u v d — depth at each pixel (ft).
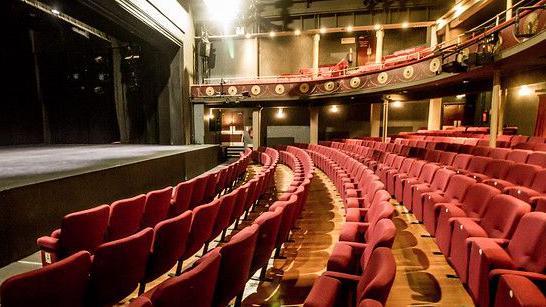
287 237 11.27
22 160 19.16
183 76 37.83
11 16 27.12
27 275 4.39
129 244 6.19
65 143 38.24
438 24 42.45
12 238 10.41
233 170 21.75
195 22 43.37
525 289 4.78
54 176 12.76
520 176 12.53
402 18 44.52
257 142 44.01
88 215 8.32
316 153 31.60
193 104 41.32
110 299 6.30
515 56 19.79
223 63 48.26
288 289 8.45
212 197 17.03
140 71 37.45
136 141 39.32
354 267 7.16
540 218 6.15
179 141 37.63
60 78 36.96
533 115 33.06
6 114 33.04
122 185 16.72
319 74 42.47
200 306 4.87
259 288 8.47
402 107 47.01
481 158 15.60
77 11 23.56
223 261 5.74
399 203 15.57
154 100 38.09
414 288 8.27
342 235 7.78
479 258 6.47
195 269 4.56
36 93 36.45
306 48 47.75
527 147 20.72
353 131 48.80
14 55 33.53
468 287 7.18
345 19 46.01
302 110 49.34
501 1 34.86
